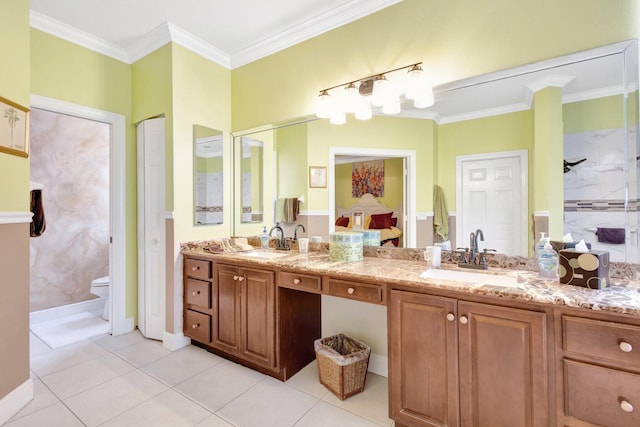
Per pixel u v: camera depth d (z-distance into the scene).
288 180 2.64
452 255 1.96
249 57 2.84
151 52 2.70
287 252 2.54
